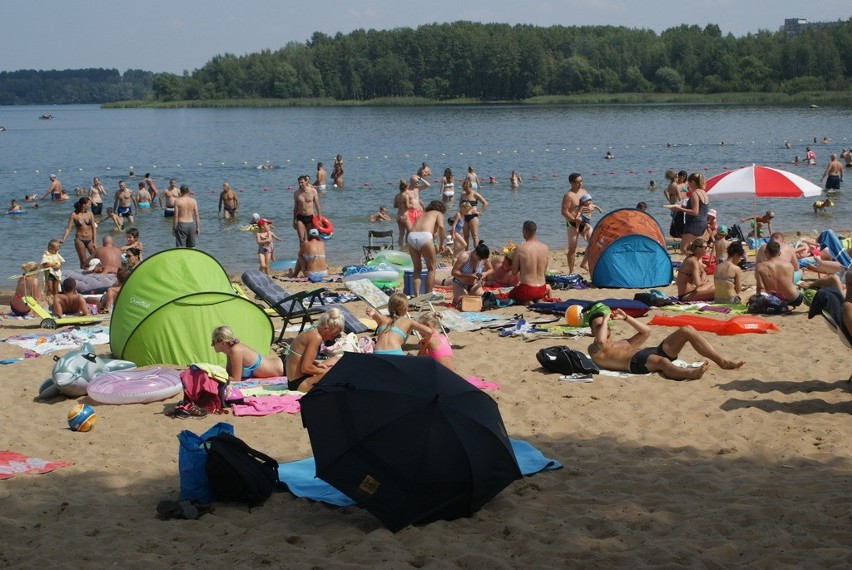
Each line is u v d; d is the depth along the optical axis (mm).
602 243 16297
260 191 36375
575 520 6191
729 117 92188
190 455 6707
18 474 7461
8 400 9844
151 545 5949
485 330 12648
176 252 11555
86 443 8359
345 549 5758
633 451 7805
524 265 14305
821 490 6691
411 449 6074
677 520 6172
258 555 5680
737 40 162750
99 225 28328
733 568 5324
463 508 6215
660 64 162375
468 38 170250
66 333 12953
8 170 48344
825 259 16875
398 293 10406
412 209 22234
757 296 13250
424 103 169875
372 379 6449
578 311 12500
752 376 9922
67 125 117188
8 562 5766
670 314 13305
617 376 10117
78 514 6613
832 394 9227
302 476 7141
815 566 5305
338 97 184500
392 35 183125
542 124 87125
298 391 9734
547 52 172625
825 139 55312
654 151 53219
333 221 27438
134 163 52281
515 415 8938
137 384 9625
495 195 33281
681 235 18516
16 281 19875
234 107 184250
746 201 30719
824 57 148000
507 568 5418
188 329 11062
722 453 7695
